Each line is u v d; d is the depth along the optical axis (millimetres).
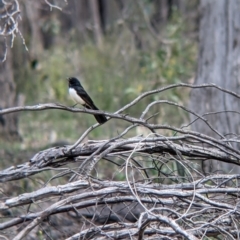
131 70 21969
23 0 17984
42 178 10461
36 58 21359
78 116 19938
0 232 7289
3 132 17672
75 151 7367
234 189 6852
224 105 12930
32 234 8602
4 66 18281
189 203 6688
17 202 6387
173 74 18859
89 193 6453
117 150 7570
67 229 8703
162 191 6551
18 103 19953
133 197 6645
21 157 14203
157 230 6285
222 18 13281
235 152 7457
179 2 31766
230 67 12977
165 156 8188
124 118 7168
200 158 7746
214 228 6488
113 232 6645
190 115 13617
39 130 19141
